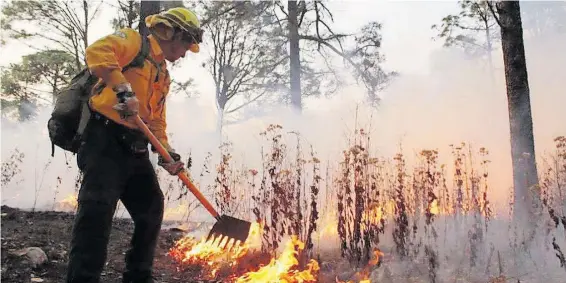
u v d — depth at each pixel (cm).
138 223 275
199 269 380
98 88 245
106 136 243
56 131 244
